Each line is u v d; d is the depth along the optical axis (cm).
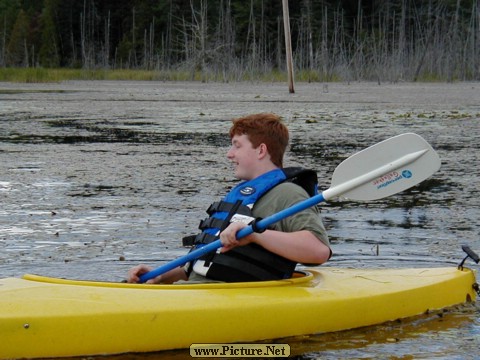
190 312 870
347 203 1836
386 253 1362
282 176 957
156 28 12106
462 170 2273
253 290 925
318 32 10644
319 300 927
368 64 7844
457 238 1476
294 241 920
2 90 6538
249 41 10900
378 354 870
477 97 5419
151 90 6450
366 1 11625
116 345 849
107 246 1400
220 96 5500
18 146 2778
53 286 892
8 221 1594
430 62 7881
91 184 2014
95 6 13288
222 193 1895
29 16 13712
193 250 994
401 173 1005
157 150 2684
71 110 4419
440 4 9169
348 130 3266
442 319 995
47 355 834
